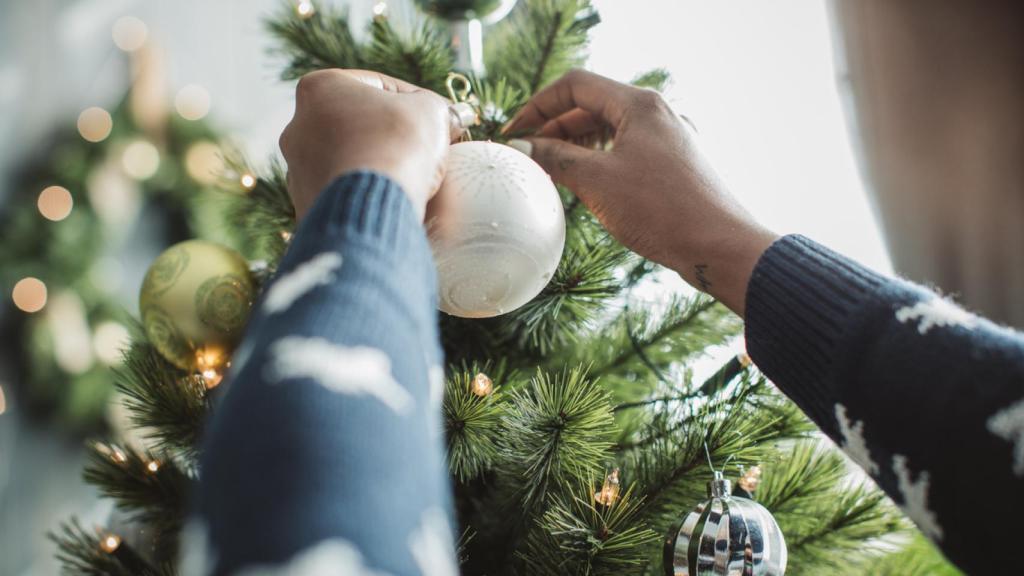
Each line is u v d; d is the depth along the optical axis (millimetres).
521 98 707
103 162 1690
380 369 213
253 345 225
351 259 241
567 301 621
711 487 523
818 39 1341
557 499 568
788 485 645
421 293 253
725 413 596
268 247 714
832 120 1351
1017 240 1306
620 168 508
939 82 1330
